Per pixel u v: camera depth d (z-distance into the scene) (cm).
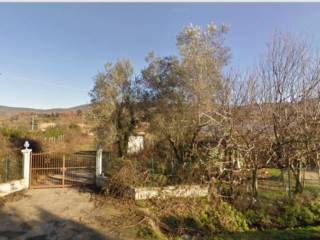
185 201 959
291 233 732
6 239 712
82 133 2828
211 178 988
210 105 1147
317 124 888
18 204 998
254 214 840
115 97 1636
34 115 3381
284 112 931
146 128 1611
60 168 1384
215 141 1022
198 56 1355
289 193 948
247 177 955
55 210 941
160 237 731
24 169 1226
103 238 726
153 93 1580
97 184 1278
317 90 928
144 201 1015
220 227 795
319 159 972
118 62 1670
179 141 1348
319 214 841
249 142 925
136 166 1180
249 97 1000
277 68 1038
